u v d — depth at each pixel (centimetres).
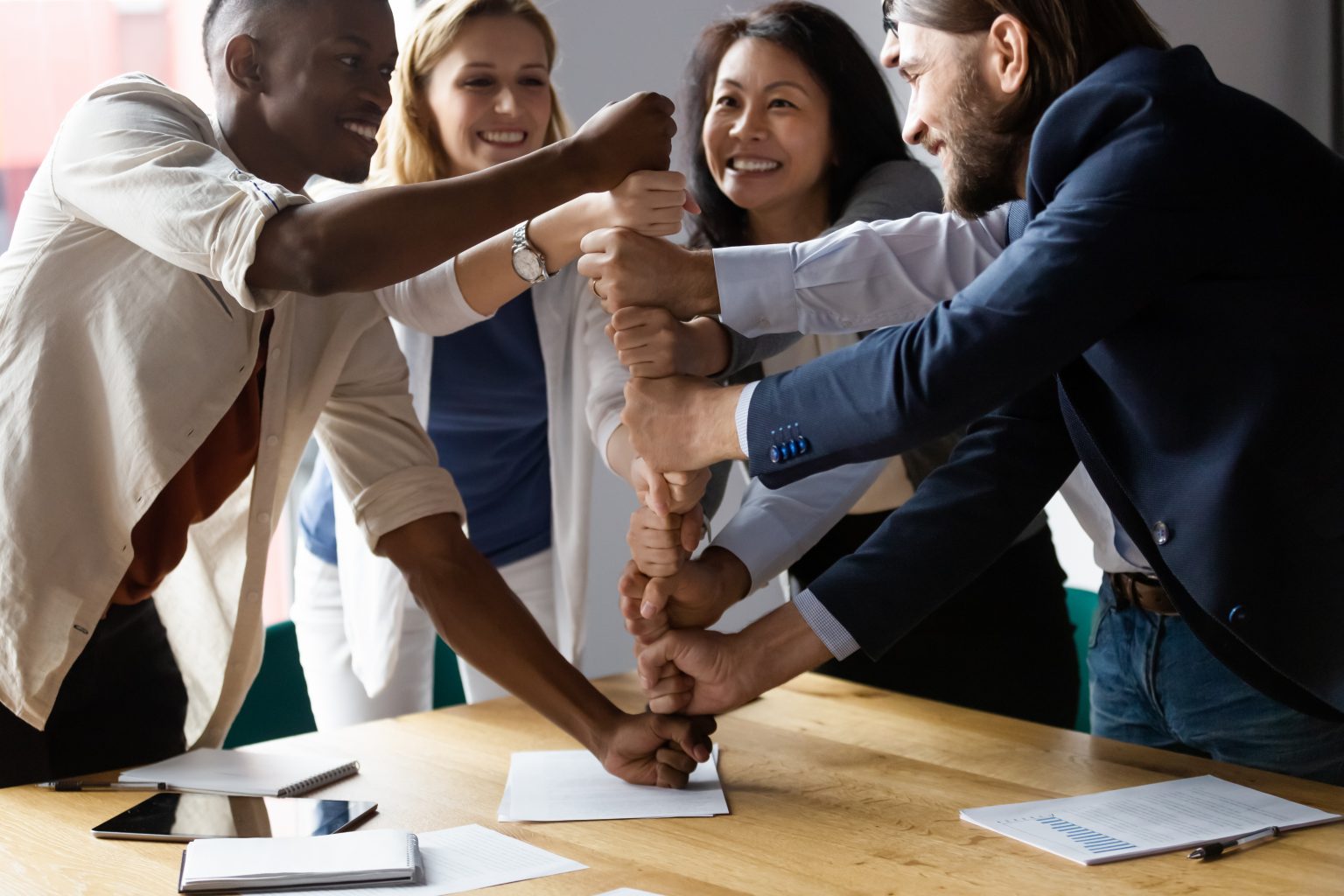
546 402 224
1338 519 122
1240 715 155
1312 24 271
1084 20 131
